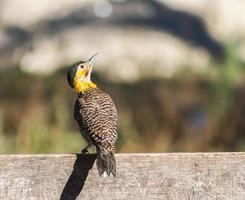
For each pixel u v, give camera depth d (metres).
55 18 26.30
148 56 22.95
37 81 18.50
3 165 7.34
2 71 20.48
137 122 16.39
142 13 26.31
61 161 7.36
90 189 7.21
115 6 26.59
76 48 22.95
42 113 15.51
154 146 14.81
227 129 15.34
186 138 15.51
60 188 7.23
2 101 17.69
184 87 18.28
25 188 7.23
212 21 26.12
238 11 26.52
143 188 7.20
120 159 7.32
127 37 24.28
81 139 14.27
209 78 18.88
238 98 16.39
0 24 26.12
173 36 25.09
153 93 18.20
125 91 19.12
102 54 22.78
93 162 7.34
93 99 8.52
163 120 16.39
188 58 22.59
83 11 26.45
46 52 22.58
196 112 16.64
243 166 7.26
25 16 26.45
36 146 13.71
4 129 15.72
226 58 17.06
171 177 7.22
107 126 7.98
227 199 7.12
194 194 7.15
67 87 17.55
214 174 7.23
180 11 26.42
